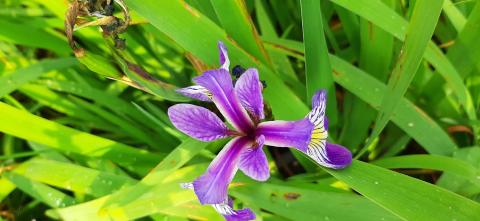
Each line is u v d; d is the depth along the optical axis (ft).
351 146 1.31
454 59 1.25
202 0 1.21
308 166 1.26
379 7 1.13
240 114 0.97
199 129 0.96
